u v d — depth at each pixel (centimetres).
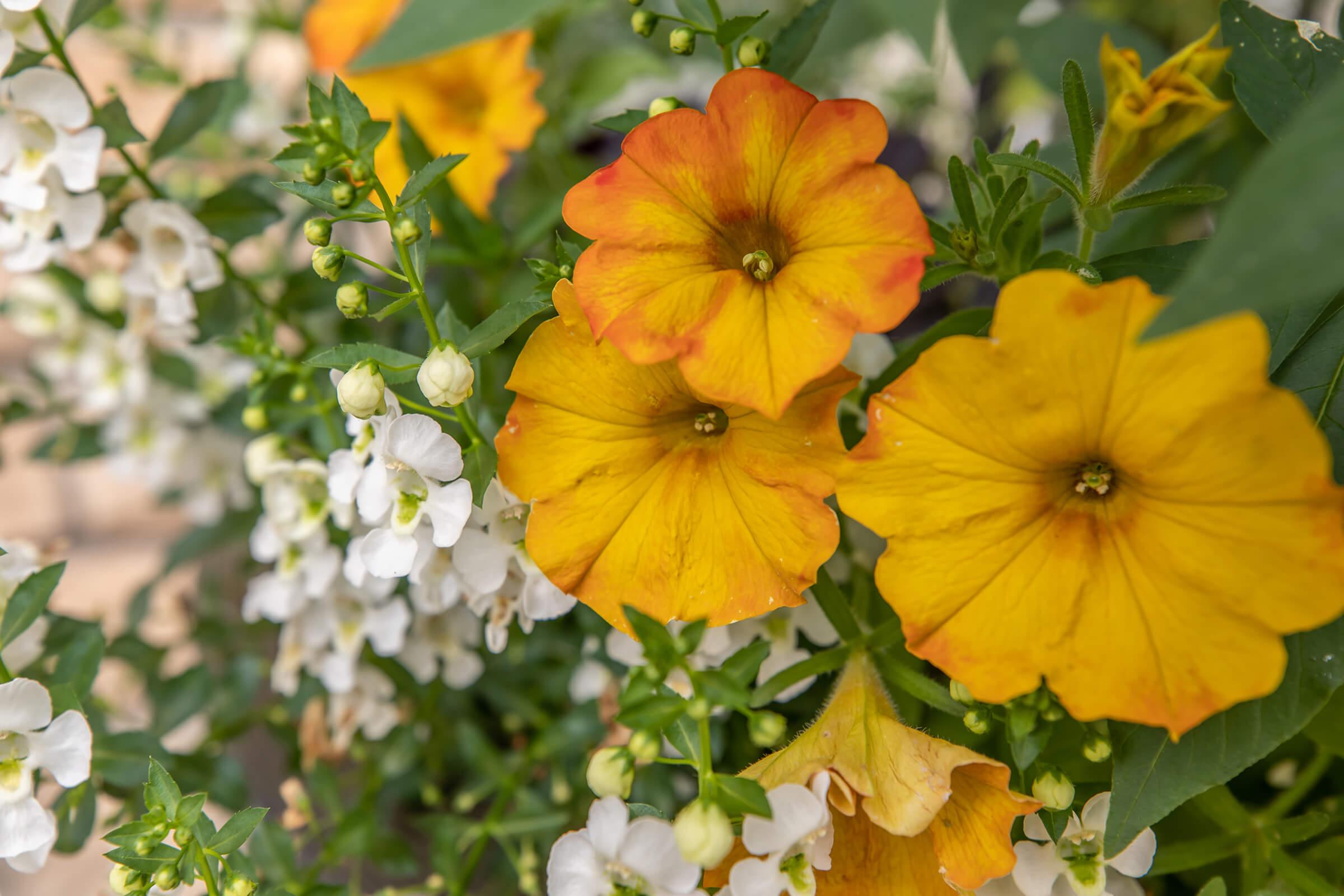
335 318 49
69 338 54
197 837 37
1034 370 32
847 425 40
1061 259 37
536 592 38
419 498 36
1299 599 32
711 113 34
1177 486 32
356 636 44
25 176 41
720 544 36
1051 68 47
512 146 46
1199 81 33
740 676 35
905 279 33
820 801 34
